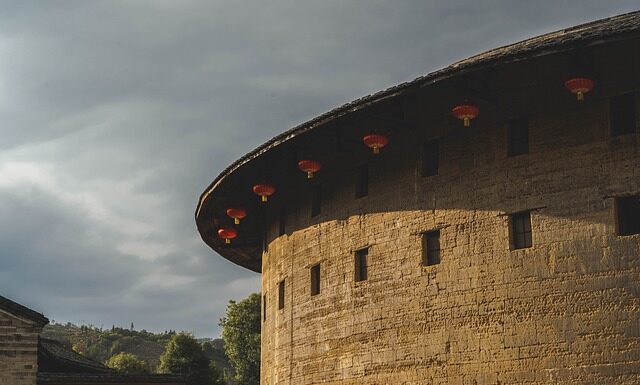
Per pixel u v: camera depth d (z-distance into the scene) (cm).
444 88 2938
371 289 3288
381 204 3312
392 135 3309
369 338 3259
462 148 3078
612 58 2780
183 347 8075
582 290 2728
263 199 3672
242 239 4553
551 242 2812
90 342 15988
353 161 3466
